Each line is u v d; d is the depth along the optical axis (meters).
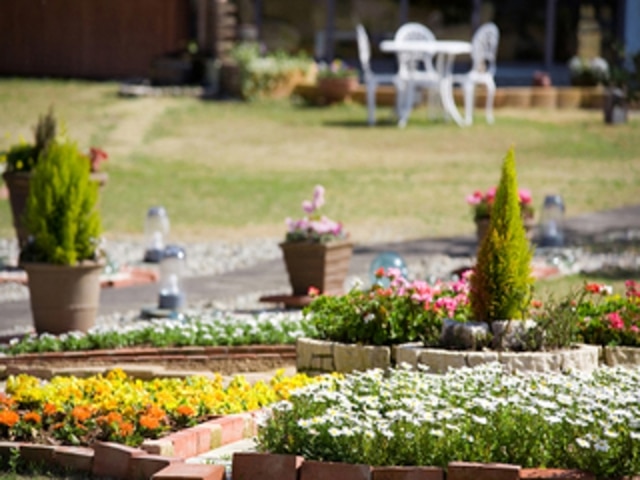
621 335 10.13
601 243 19.83
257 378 10.02
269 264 18.84
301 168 28.02
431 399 6.91
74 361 11.44
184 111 34.16
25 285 17.02
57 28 41.59
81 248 12.95
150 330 12.12
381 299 9.83
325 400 7.17
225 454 7.50
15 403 8.23
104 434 7.64
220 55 37.19
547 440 6.73
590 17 40.56
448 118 33.53
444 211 23.62
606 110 33.47
